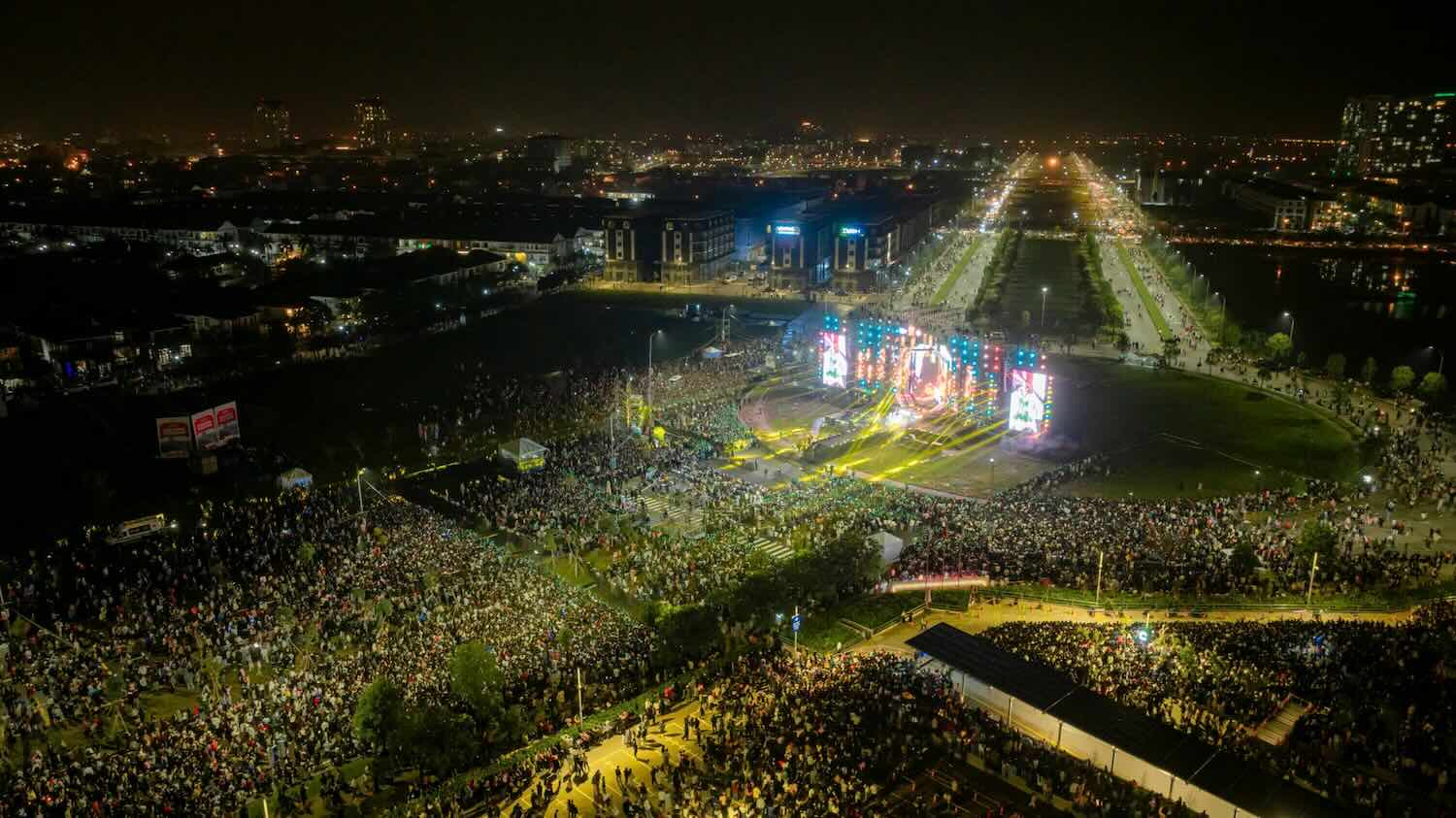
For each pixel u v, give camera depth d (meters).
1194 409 192.50
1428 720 79.88
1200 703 84.75
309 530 133.62
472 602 110.56
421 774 79.44
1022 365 171.25
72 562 126.12
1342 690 84.94
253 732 84.00
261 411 189.75
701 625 97.44
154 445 170.88
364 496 149.50
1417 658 89.62
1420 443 168.88
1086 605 107.44
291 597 112.19
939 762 77.12
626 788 74.38
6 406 185.38
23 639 103.25
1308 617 104.00
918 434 181.50
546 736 84.38
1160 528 127.44
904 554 122.38
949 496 150.12
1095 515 133.00
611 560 125.25
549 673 95.25
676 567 118.44
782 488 151.25
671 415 190.62
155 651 101.12
